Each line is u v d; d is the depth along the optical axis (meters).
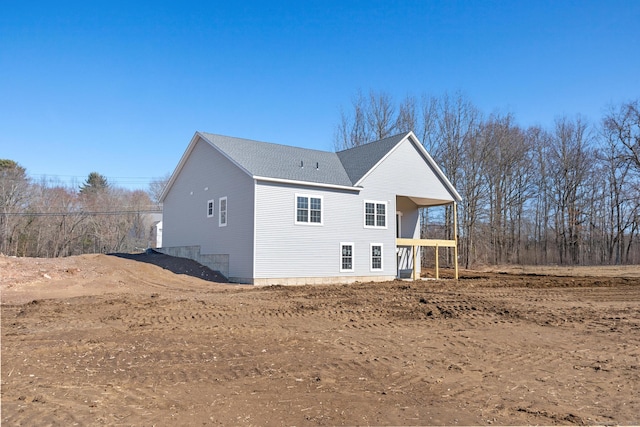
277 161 24.80
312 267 23.02
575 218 45.81
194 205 27.22
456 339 9.50
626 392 6.14
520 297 17.09
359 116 47.09
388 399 5.74
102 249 58.50
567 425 4.96
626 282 24.45
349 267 24.33
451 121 44.56
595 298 17.02
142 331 9.83
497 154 44.91
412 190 27.11
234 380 6.49
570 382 6.59
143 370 6.94
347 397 5.79
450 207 45.47
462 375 6.90
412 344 8.98
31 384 6.17
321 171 25.39
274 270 21.84
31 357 7.64
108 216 60.16
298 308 13.41
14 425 4.73
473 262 44.00
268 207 21.92
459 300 15.55
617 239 44.66
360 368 7.18
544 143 47.97
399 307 13.89
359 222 24.91
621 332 10.39
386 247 25.84
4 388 5.99
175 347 8.44
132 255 28.17
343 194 24.44
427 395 5.93
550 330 10.61
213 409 5.29
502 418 5.13
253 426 4.79
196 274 23.48
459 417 5.14
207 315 11.98
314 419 5.01
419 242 26.84
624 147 43.22
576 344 9.14
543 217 48.88
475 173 43.75
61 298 15.36
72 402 5.48
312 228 23.19
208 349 8.31
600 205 45.97
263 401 5.60
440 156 44.66
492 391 6.14
